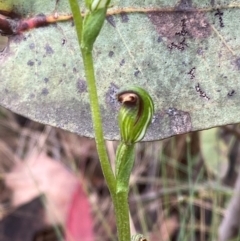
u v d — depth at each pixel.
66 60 0.06
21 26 0.06
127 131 0.05
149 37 0.06
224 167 0.12
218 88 0.06
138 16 0.06
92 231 0.13
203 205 0.13
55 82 0.06
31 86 0.06
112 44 0.06
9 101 0.06
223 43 0.06
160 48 0.06
